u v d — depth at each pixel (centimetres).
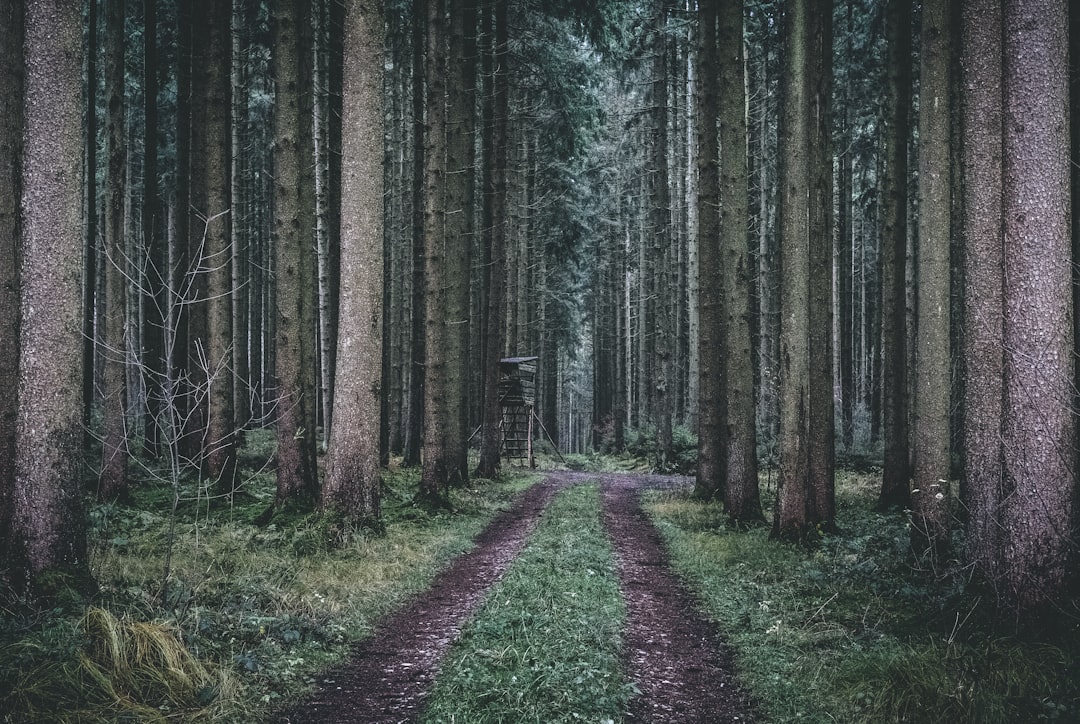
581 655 598
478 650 613
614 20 2025
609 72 2891
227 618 646
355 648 648
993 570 652
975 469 692
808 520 1150
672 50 2678
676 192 3138
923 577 848
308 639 642
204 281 1452
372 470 1107
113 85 1216
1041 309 616
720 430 1662
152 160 1487
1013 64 628
